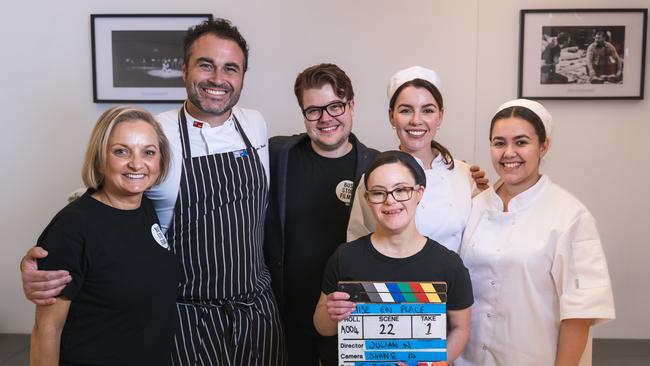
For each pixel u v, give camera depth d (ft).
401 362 4.64
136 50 10.09
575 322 4.93
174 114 6.04
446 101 10.07
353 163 6.68
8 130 10.42
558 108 10.03
